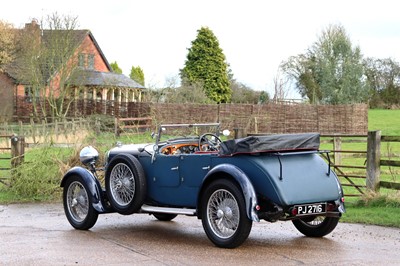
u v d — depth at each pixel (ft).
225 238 27.63
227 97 222.69
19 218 37.83
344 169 61.72
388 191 44.73
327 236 30.68
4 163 69.00
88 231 32.89
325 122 149.28
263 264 24.58
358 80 202.69
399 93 233.76
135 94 179.01
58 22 152.25
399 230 32.19
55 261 25.38
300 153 28.60
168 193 31.12
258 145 27.35
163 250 27.53
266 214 27.17
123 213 32.04
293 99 186.60
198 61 220.23
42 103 156.97
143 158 32.17
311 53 207.51
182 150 32.73
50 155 50.34
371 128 159.53
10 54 173.99
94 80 169.68
